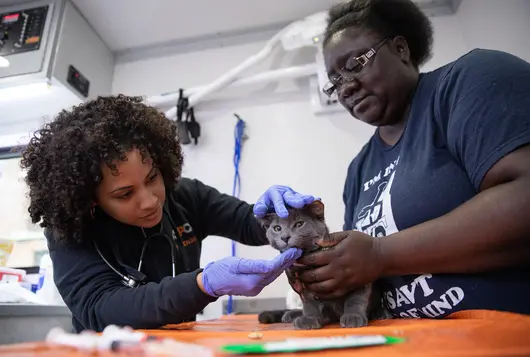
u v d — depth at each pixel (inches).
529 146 24.2
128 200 35.9
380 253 29.0
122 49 94.0
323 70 75.2
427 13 80.7
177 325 37.4
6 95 76.9
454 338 17.7
